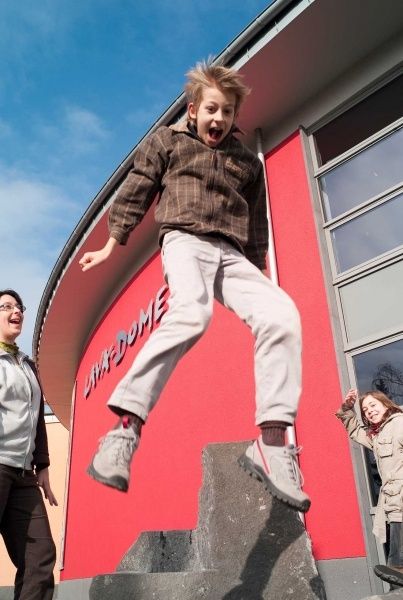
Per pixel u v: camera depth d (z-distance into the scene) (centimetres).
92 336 1333
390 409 417
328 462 573
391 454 390
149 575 277
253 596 262
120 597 278
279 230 725
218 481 304
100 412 1170
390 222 619
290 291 680
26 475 292
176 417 825
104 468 161
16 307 321
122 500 958
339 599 514
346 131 704
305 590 264
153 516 838
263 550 279
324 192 709
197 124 215
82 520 1154
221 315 788
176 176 213
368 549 508
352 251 648
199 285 191
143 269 1064
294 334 189
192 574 269
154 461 863
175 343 180
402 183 617
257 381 185
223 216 210
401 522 365
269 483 167
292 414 177
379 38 672
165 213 207
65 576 1181
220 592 263
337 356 601
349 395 445
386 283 597
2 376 295
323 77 722
